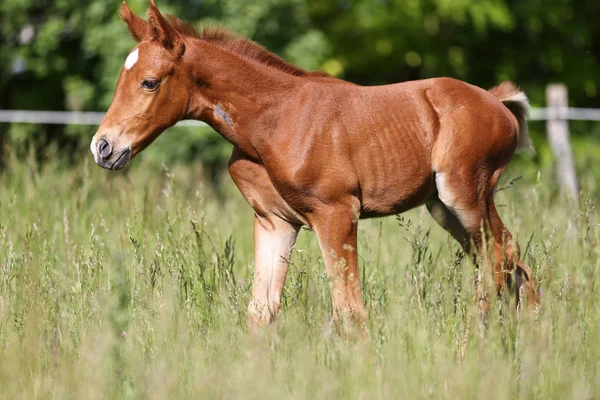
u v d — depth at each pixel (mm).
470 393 6766
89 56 24297
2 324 8320
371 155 8984
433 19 28672
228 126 8898
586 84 29625
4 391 6855
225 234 13070
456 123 9305
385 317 8109
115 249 10266
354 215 8875
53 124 23547
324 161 8750
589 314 8500
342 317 8219
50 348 7641
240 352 7422
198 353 7270
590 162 24938
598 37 30781
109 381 7172
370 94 9203
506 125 9586
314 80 9188
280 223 9281
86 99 23484
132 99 8609
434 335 7855
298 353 7059
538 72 29938
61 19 23734
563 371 7086
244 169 9125
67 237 10797
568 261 10125
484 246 8789
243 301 8758
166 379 6758
